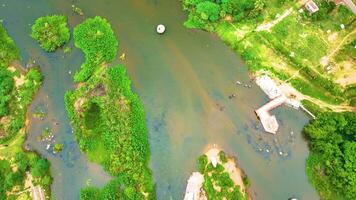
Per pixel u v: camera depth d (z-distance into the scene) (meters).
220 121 39.09
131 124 38.84
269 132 38.28
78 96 40.12
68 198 37.59
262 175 37.34
